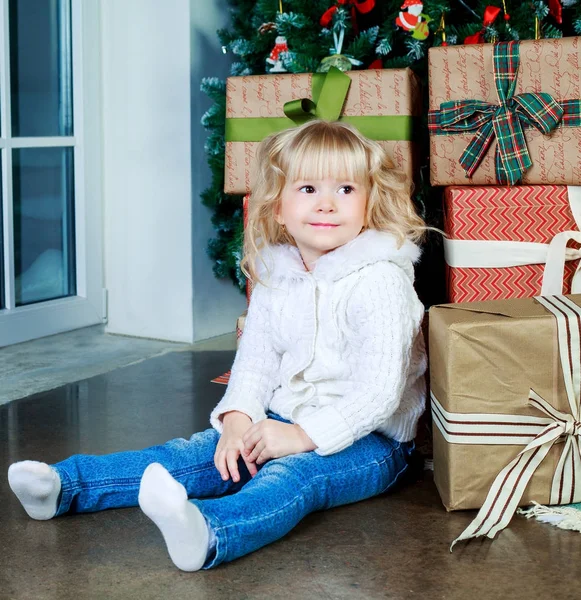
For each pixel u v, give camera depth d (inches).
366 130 80.3
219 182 113.7
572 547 57.8
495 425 61.5
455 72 76.9
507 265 75.8
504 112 75.4
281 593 52.1
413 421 68.4
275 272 68.6
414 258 68.1
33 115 112.3
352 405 61.7
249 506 55.9
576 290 75.5
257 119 83.9
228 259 114.5
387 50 97.0
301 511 59.1
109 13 116.7
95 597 51.8
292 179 66.7
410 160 80.0
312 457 61.3
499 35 92.8
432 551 57.5
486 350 60.6
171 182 116.0
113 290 122.4
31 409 89.7
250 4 113.2
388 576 54.1
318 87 81.8
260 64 110.6
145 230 118.8
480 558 56.5
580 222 74.9
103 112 119.3
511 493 61.1
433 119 77.9
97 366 106.0
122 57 116.6
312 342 65.7
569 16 98.3
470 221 75.5
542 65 74.6
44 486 60.2
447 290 79.0
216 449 64.9
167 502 51.2
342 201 66.3
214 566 55.4
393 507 64.9
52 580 54.0
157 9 113.3
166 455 64.9
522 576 53.9
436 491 68.1
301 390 66.3
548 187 75.2
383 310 63.2
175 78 113.6
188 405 91.2
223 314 123.3
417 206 93.0
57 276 118.6
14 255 112.3
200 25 113.6
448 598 51.4
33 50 111.5
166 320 119.2
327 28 100.3
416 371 69.0
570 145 74.6
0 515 63.6
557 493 62.9
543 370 61.1
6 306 112.0
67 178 118.1
